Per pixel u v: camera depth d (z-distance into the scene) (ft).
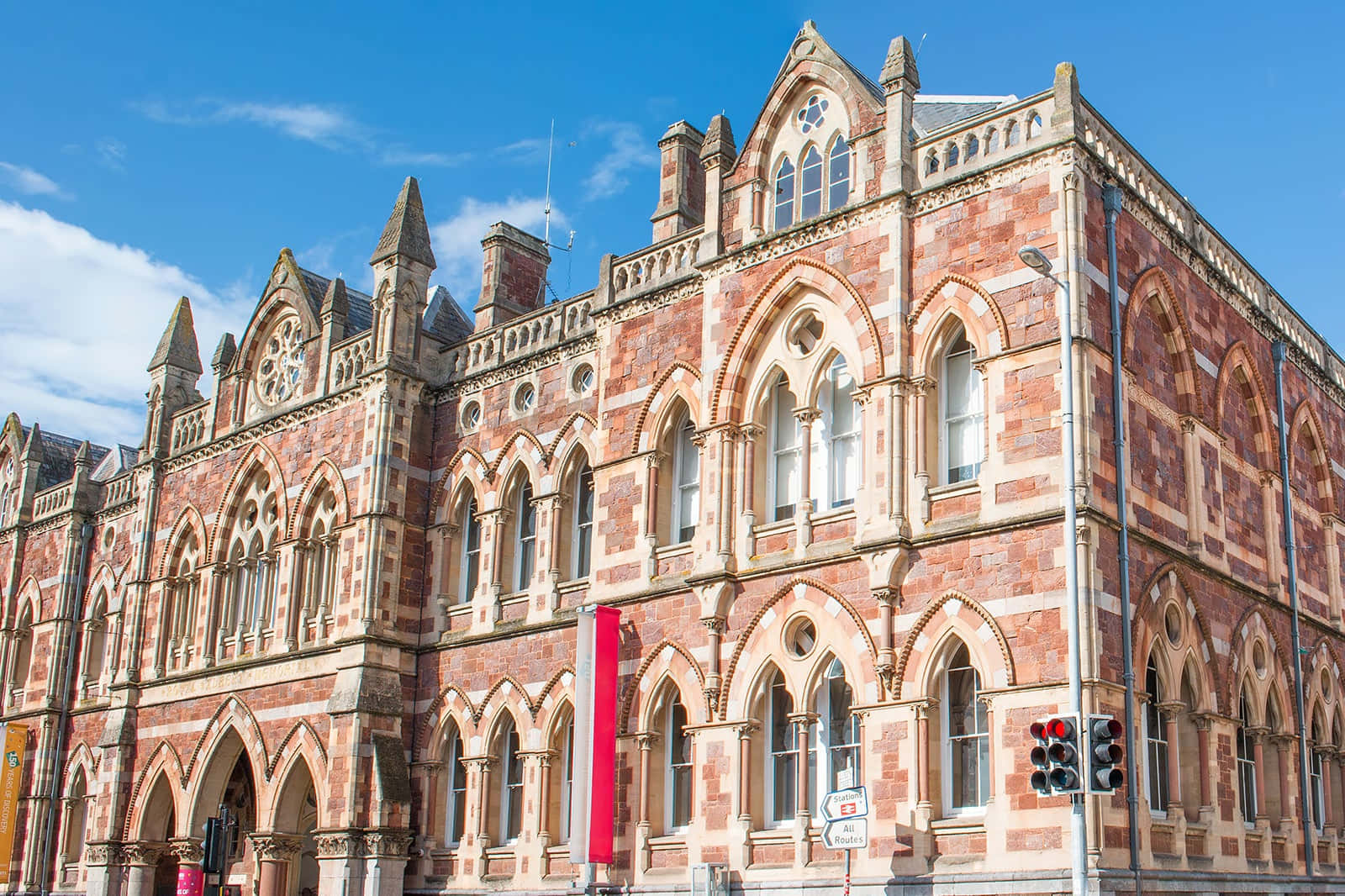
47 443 229.04
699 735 114.52
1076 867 84.33
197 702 161.38
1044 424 99.66
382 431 147.02
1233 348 124.47
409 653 143.84
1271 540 125.90
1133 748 94.89
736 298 120.78
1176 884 96.53
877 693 103.60
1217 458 118.11
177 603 172.96
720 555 116.06
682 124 139.54
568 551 136.67
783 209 122.52
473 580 146.00
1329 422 145.18
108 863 163.73
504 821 134.31
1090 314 101.71
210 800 158.10
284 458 161.07
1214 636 110.93
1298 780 122.11
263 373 170.81
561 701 129.39
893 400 107.55
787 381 119.75
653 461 125.70
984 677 98.17
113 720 171.32
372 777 137.08
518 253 160.04
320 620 149.28
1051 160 104.01
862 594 106.22
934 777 100.48
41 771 189.57
